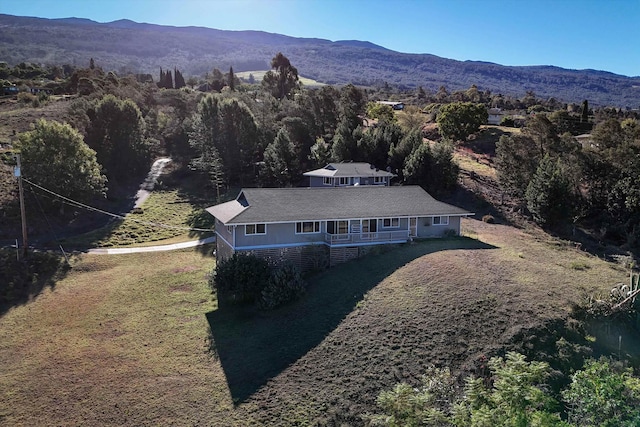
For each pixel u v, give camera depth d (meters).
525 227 48.41
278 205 36.69
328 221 37.03
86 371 24.77
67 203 52.22
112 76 119.69
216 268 33.88
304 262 36.50
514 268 31.58
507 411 11.90
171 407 21.31
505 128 88.38
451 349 23.03
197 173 72.81
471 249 36.31
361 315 26.88
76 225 51.56
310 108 83.19
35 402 22.31
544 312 25.00
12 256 39.84
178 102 91.62
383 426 17.16
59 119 75.31
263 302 30.45
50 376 24.42
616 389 12.30
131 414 21.05
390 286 29.83
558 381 20.55
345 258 37.12
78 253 44.19
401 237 38.75
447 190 59.16
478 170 66.06
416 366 22.12
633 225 47.25
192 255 45.47
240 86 137.88
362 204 39.28
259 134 73.00
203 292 35.47
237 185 68.81
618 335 23.78
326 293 31.03
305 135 75.75
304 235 36.41
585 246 43.88
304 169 70.62
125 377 24.00
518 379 12.78
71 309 32.88
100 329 29.67
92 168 55.25
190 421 20.27
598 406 12.23
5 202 49.88
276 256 35.62
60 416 21.22
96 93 90.44
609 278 30.36
